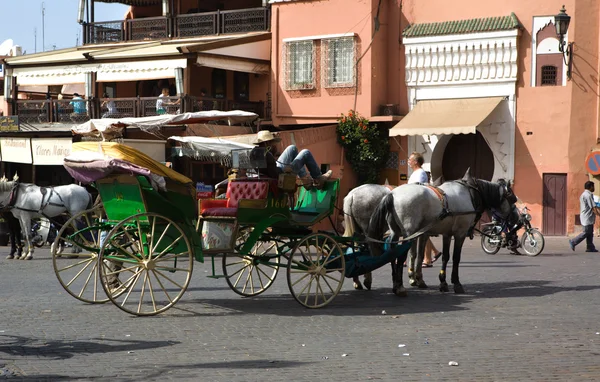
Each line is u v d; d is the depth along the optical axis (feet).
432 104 99.30
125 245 40.83
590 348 32.12
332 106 102.47
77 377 27.14
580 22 91.56
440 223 46.34
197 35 109.81
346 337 34.27
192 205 40.22
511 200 49.01
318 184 44.34
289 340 33.60
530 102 94.12
